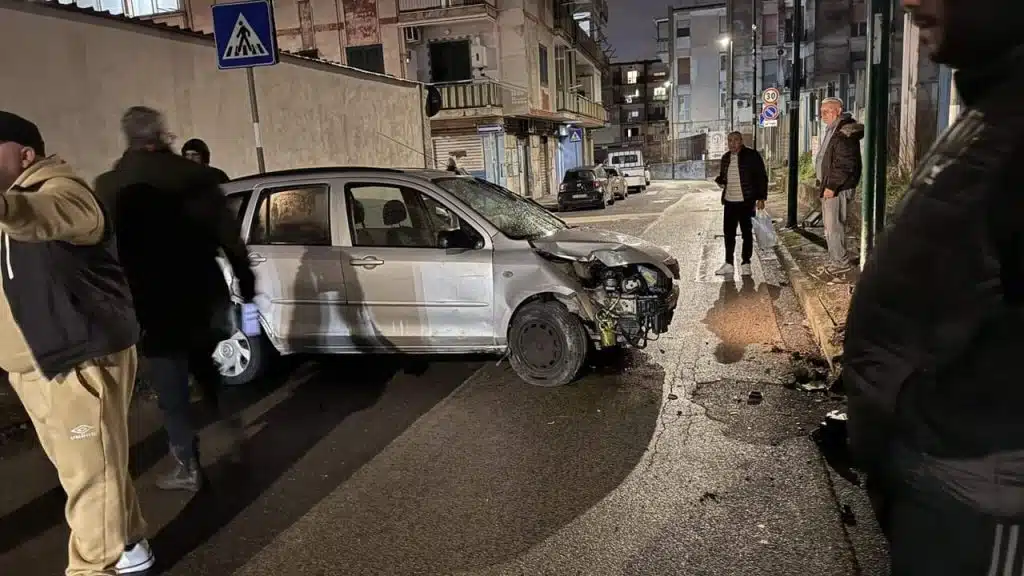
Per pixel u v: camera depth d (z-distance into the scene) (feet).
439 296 19.49
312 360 23.16
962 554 4.80
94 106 28.35
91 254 10.12
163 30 32.07
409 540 12.05
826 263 31.96
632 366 20.75
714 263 38.09
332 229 20.34
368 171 20.54
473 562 11.30
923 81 37.99
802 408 16.85
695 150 206.39
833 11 122.31
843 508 12.27
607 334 19.03
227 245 20.44
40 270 9.65
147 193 14.29
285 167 40.70
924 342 4.57
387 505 13.33
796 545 11.25
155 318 13.84
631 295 19.10
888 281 4.72
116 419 10.55
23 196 8.71
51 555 12.20
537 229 20.94
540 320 19.10
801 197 62.03
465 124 90.74
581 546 11.58
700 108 206.08
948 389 4.58
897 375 4.74
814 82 124.57
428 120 59.21
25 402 10.32
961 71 4.66
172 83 32.63
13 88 25.04
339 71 46.16
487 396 18.94
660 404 17.69
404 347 19.98
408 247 19.86
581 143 147.84
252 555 11.87
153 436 17.34
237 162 36.88
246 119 37.42
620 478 13.88
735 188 33.40
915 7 4.79
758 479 13.50
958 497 4.68
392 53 86.17
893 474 5.00
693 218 63.93
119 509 10.57
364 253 19.89
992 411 4.48
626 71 250.57
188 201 15.78
